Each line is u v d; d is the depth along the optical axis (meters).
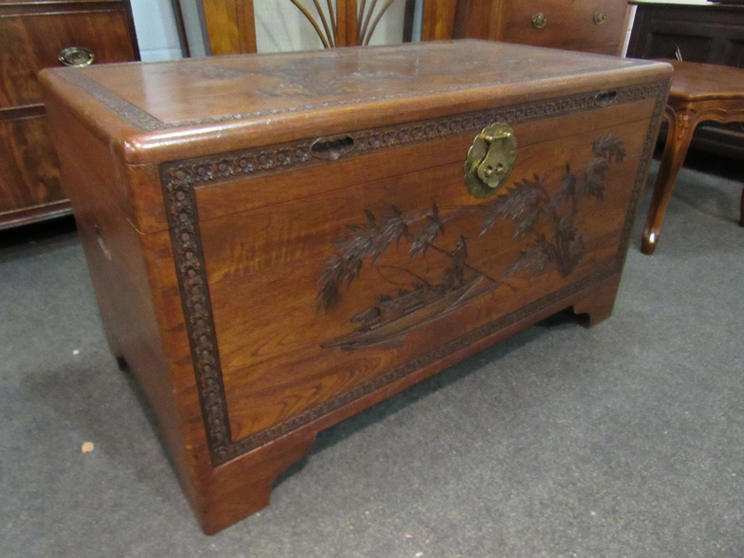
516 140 0.83
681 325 1.27
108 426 0.97
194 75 0.85
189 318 0.63
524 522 0.81
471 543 0.78
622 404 1.03
